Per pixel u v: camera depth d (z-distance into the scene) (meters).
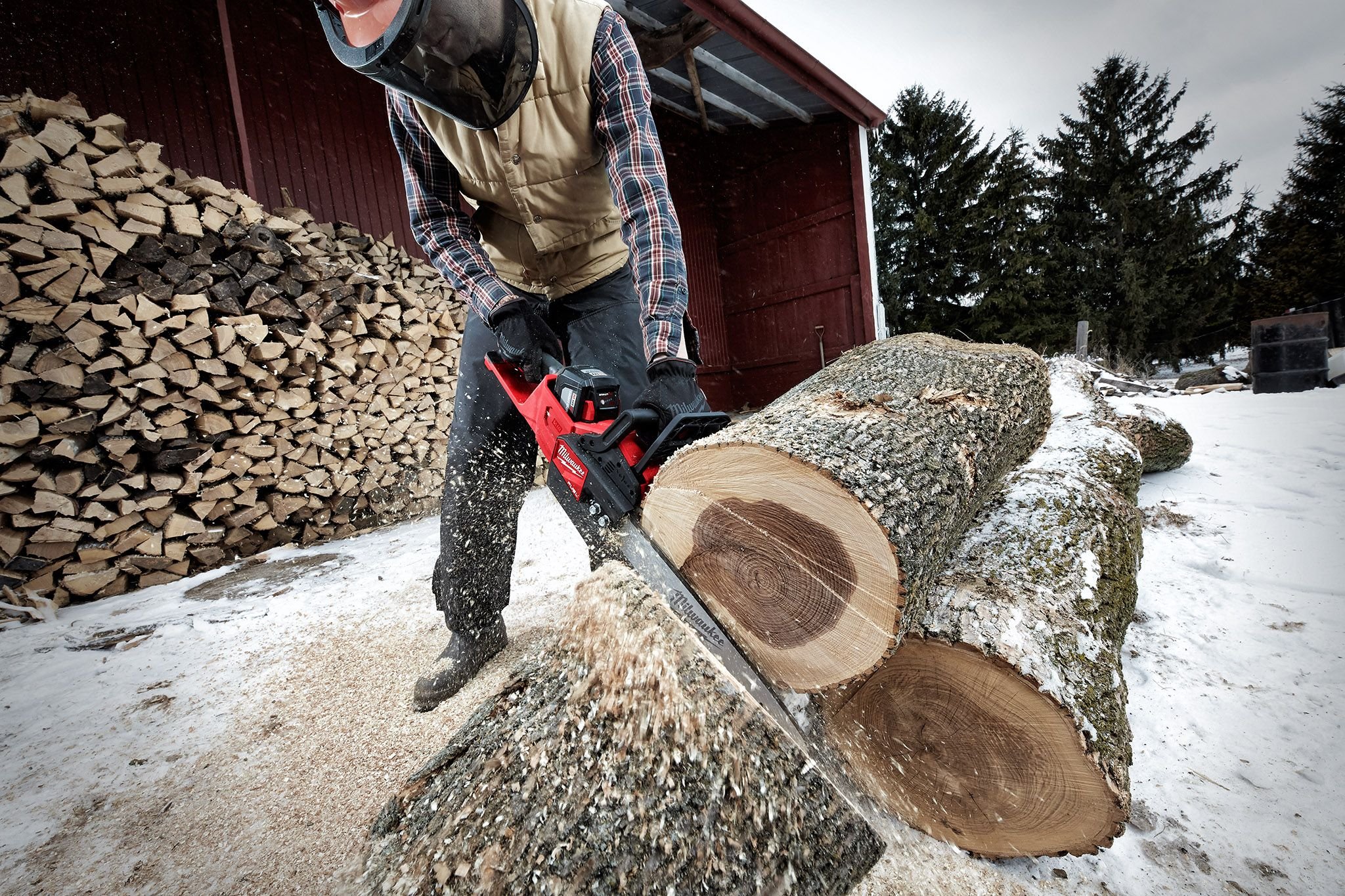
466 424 1.74
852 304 7.93
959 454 1.17
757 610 1.01
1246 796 1.22
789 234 8.32
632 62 1.42
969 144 20.70
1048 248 21.06
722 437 1.00
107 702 1.96
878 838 0.92
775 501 0.95
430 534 3.96
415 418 4.63
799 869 0.81
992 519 1.53
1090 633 1.20
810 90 6.66
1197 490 3.14
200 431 3.50
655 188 1.37
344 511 4.14
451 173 1.63
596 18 1.41
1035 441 1.87
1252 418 4.83
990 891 1.07
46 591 2.98
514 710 0.96
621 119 1.40
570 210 1.61
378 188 5.64
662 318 1.26
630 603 0.92
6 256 2.87
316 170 5.22
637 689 0.86
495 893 0.75
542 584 2.62
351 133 5.47
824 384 1.65
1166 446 3.19
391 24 1.04
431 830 0.84
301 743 1.64
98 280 3.10
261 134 4.92
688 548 1.04
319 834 1.30
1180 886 1.04
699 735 0.82
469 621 1.82
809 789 0.85
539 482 4.58
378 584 2.90
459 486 1.76
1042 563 1.35
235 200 3.63
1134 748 1.38
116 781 1.53
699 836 0.77
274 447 3.78
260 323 3.63
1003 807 1.08
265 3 5.02
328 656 2.15
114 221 3.18
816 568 0.94
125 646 2.39
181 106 4.58
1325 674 1.55
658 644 0.87
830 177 7.83
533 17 1.27
